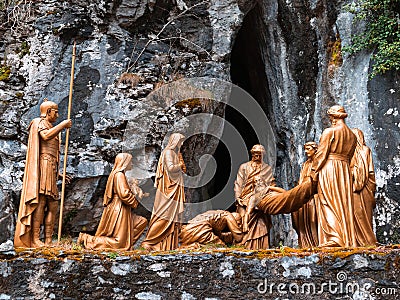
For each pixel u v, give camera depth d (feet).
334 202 28.40
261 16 44.60
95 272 26.02
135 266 26.12
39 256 26.25
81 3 40.34
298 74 42.91
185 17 41.68
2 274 25.96
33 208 28.63
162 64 40.19
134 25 40.73
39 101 38.60
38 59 39.34
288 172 42.93
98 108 38.60
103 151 37.78
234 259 26.05
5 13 40.11
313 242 31.09
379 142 37.55
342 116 29.76
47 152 29.45
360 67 39.65
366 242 28.86
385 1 38.50
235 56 49.65
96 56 39.78
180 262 26.13
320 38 42.16
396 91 37.86
